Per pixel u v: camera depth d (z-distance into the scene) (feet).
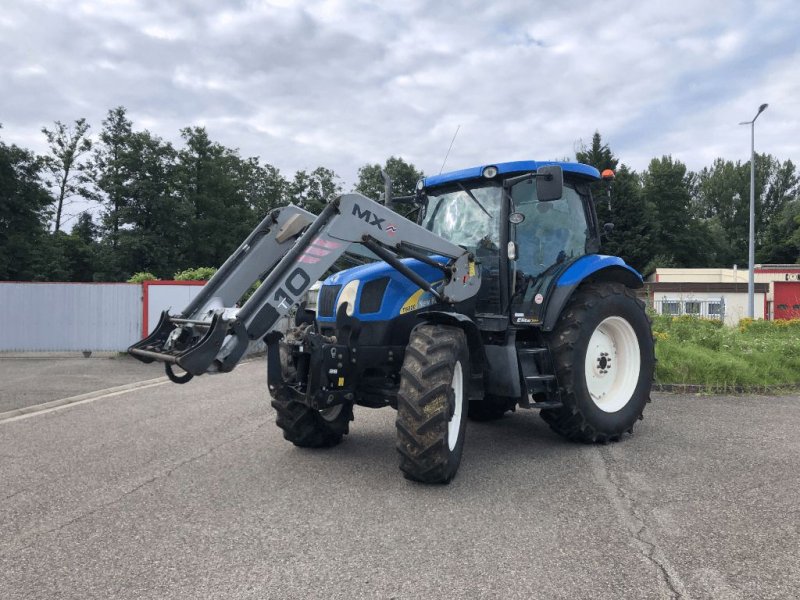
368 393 16.48
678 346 32.76
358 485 14.93
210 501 13.92
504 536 11.77
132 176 160.97
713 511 13.03
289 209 17.57
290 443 19.29
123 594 9.70
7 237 128.77
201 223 167.43
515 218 17.29
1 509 13.58
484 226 18.67
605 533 11.89
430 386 14.16
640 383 19.71
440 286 17.29
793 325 56.70
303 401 15.69
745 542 11.45
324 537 11.79
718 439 19.38
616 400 19.31
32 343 50.78
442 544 11.43
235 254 16.76
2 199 127.85
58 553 11.24
